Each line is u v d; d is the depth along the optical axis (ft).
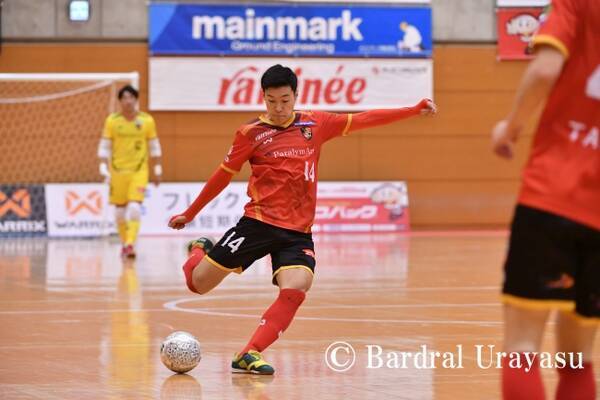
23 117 111.34
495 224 117.60
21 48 111.45
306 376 27.71
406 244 89.76
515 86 116.78
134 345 33.47
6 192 104.01
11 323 39.19
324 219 110.73
